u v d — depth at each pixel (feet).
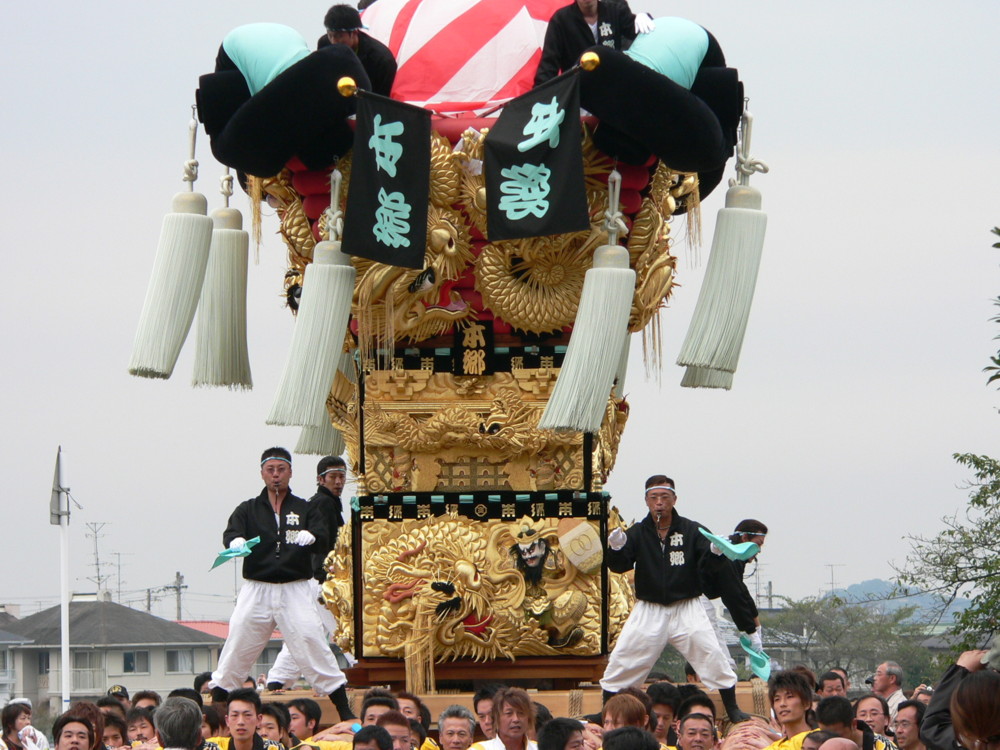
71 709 83.51
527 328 100.01
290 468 95.45
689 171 97.50
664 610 93.40
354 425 103.24
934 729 53.47
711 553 92.94
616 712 76.07
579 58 95.86
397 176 94.38
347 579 101.96
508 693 76.64
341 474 104.27
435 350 101.35
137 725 95.86
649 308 102.17
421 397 101.09
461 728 80.48
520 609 99.81
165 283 98.12
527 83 100.32
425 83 100.22
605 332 93.20
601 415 92.84
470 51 100.68
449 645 99.81
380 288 98.53
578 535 100.12
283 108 94.02
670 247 103.91
